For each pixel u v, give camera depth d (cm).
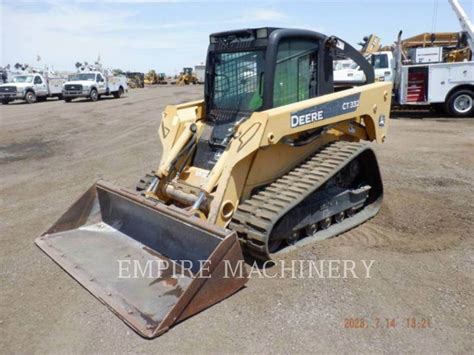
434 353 289
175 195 461
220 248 342
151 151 1034
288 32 452
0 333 326
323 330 317
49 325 334
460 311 335
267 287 377
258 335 314
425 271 398
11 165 924
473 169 779
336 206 499
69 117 1809
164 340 311
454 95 1506
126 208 471
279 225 427
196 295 336
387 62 1625
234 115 491
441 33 2002
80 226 501
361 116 534
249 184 434
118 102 2594
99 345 308
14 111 2147
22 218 584
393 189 665
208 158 485
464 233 486
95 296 366
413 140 1091
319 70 501
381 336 308
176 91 3778
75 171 852
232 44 483
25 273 417
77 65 3272
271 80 443
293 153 475
